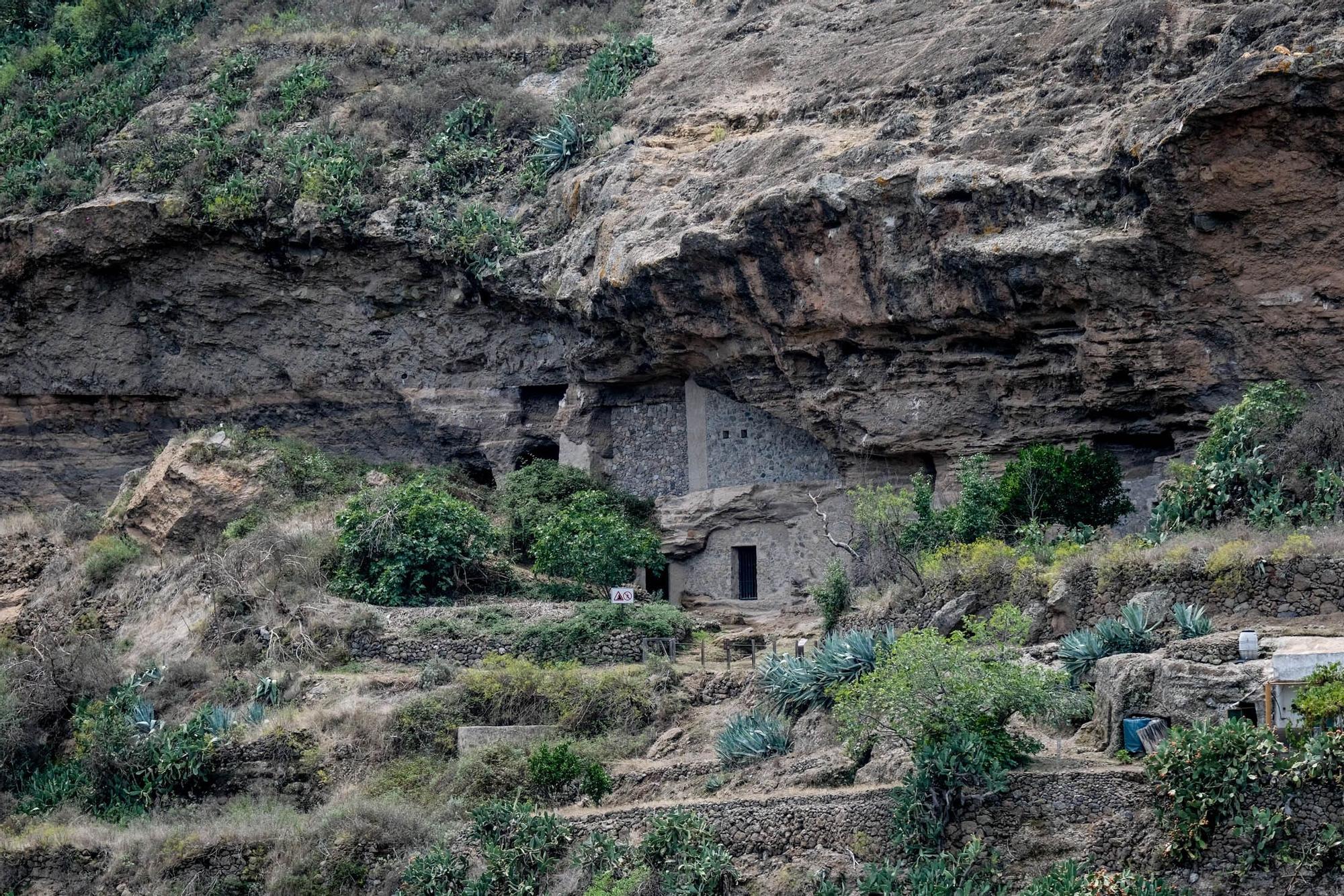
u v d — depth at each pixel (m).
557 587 44.66
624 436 50.09
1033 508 38.50
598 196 50.12
